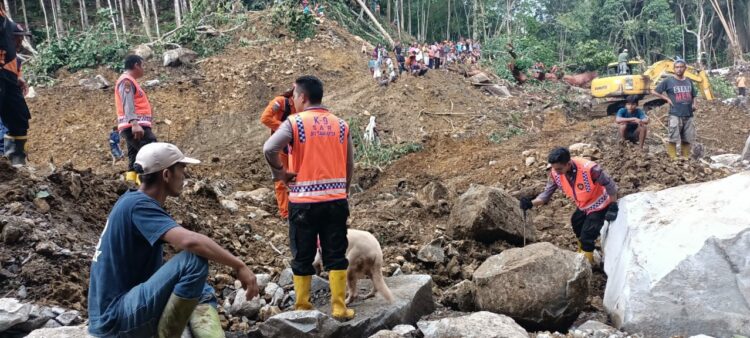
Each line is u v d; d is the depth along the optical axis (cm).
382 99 1902
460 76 2198
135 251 338
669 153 1124
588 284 509
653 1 4512
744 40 4909
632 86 1834
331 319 436
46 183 594
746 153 1254
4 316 423
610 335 471
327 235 449
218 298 532
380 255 491
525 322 503
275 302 520
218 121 1809
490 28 4122
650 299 483
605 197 623
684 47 4756
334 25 2489
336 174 444
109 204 634
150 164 344
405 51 2595
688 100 1110
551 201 910
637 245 521
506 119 1809
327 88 2022
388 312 471
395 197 1066
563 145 1338
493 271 524
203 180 969
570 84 2548
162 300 326
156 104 1852
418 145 1565
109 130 1712
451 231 731
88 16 3167
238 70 2047
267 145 429
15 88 668
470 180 1180
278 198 666
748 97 2131
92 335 339
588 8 4584
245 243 661
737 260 475
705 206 528
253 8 2764
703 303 473
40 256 503
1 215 530
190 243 325
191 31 2245
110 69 2023
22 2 2777
